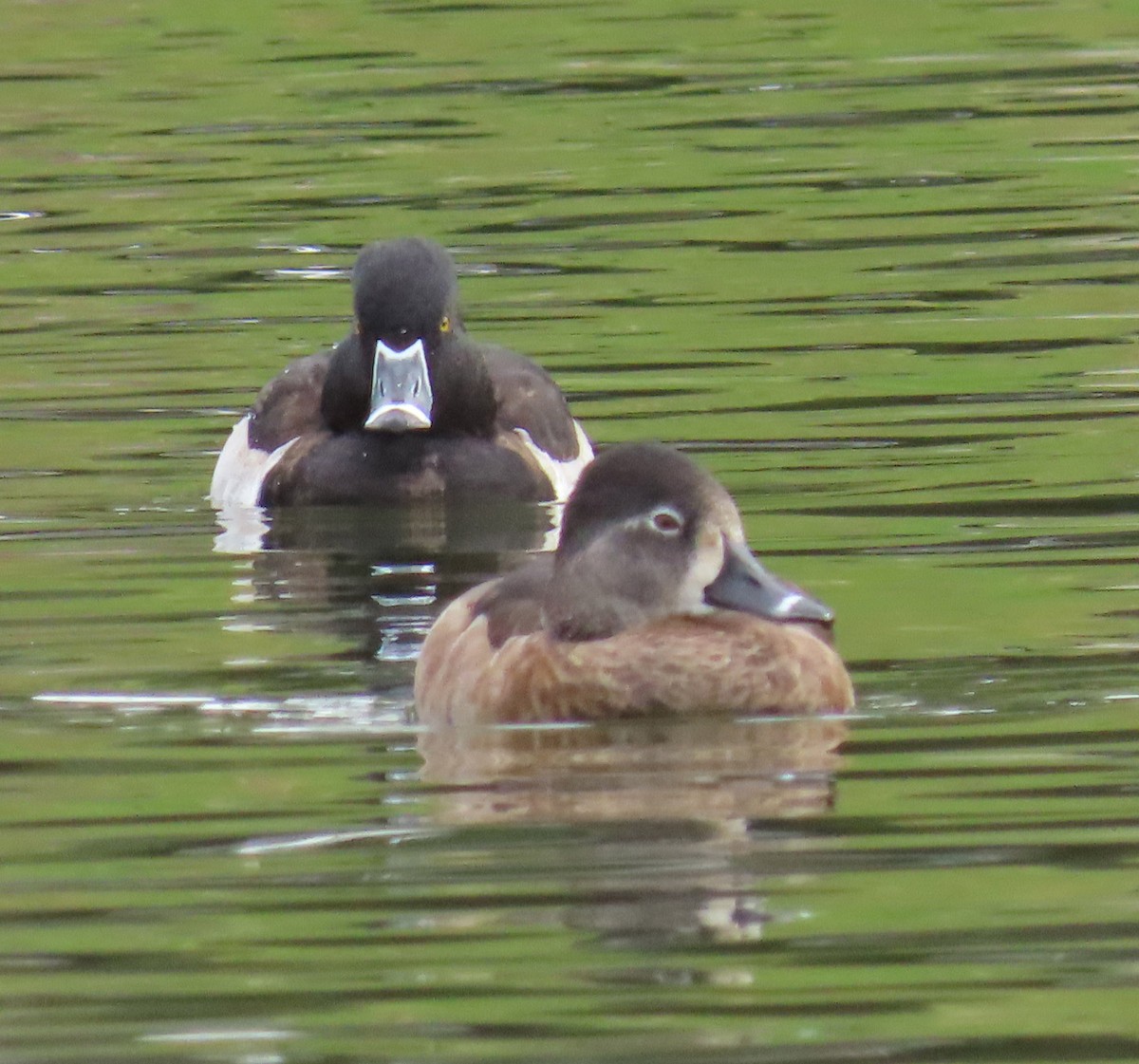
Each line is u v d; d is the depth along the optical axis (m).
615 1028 7.76
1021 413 16.69
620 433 16.80
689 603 11.20
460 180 24.50
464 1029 7.78
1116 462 15.43
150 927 8.63
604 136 26.25
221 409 17.70
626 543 11.19
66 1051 7.71
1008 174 24.19
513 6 33.47
